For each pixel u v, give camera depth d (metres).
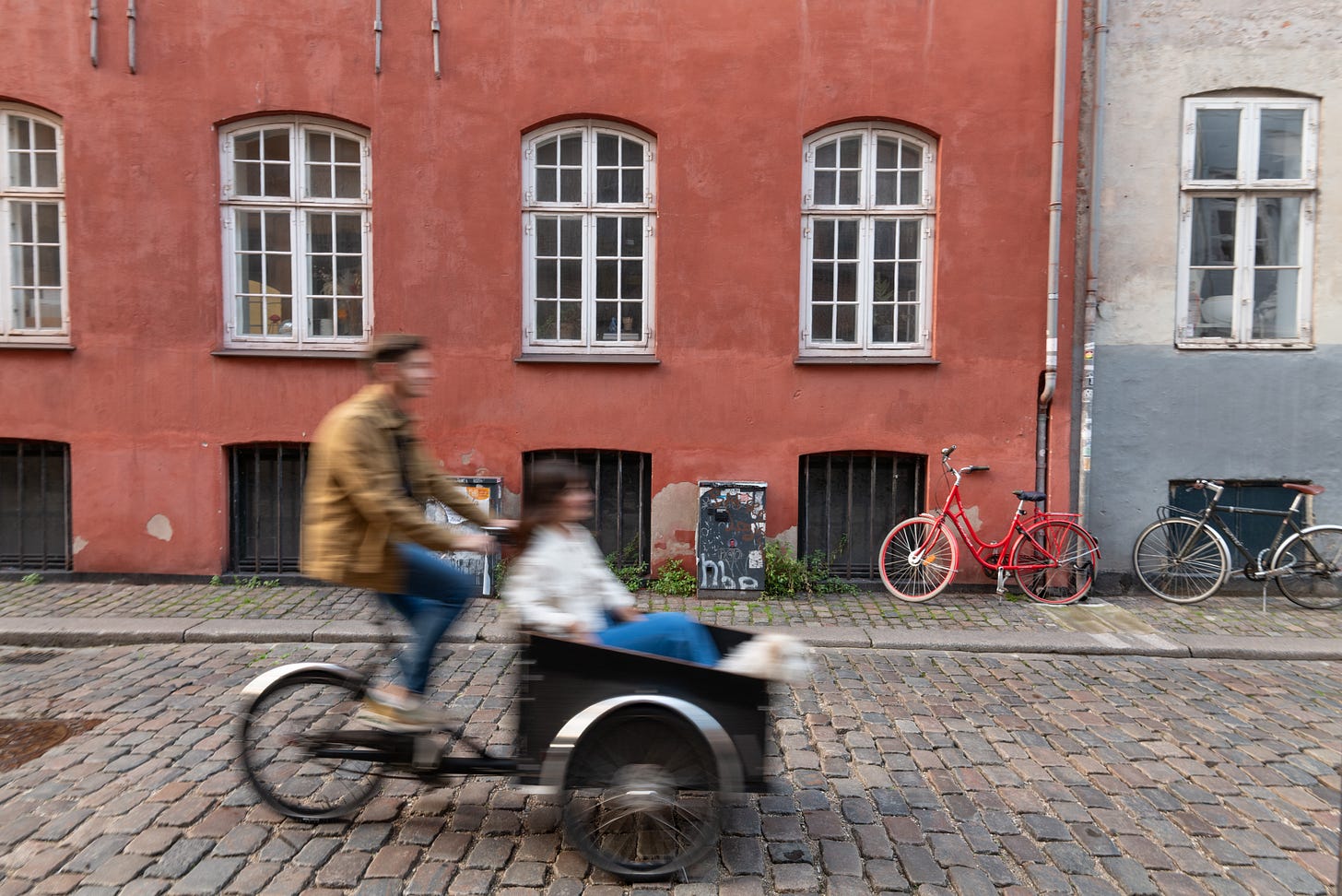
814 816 3.49
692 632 3.42
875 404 7.48
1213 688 5.26
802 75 7.33
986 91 7.34
